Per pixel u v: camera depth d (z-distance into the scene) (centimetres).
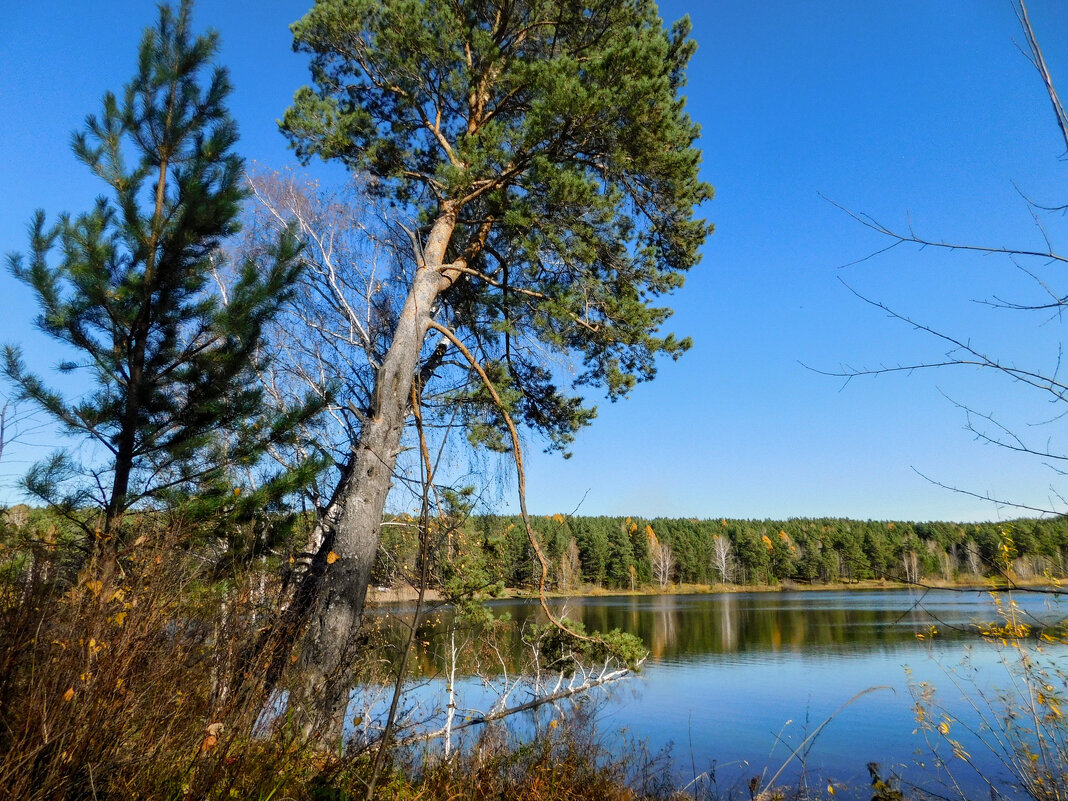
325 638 627
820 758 1043
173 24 763
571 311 988
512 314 1077
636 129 880
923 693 756
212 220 708
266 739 367
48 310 648
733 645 2512
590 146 939
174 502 637
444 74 1038
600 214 932
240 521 634
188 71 764
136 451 665
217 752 316
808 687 1659
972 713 1227
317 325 1162
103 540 480
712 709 1416
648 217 1058
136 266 706
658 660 2167
